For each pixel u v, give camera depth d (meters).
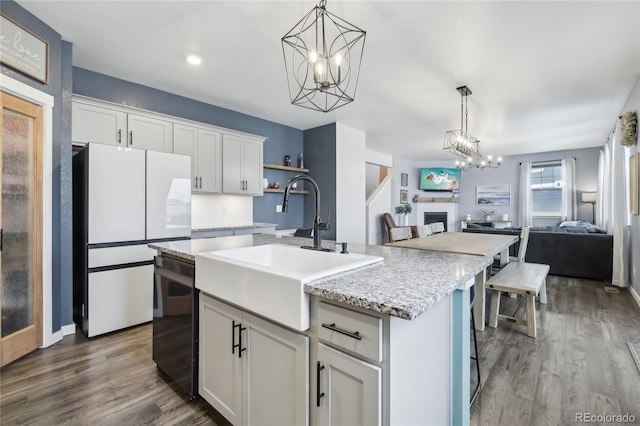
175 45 2.65
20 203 2.21
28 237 2.27
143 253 2.81
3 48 2.02
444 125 5.19
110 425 1.53
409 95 3.79
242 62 2.95
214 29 2.41
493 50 2.70
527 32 2.42
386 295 0.94
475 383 1.90
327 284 1.07
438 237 3.44
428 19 2.25
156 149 3.36
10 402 1.70
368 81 3.36
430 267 1.38
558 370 2.05
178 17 2.26
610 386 1.87
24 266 2.24
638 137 3.34
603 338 2.55
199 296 1.64
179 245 2.03
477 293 2.74
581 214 7.41
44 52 2.33
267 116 4.69
